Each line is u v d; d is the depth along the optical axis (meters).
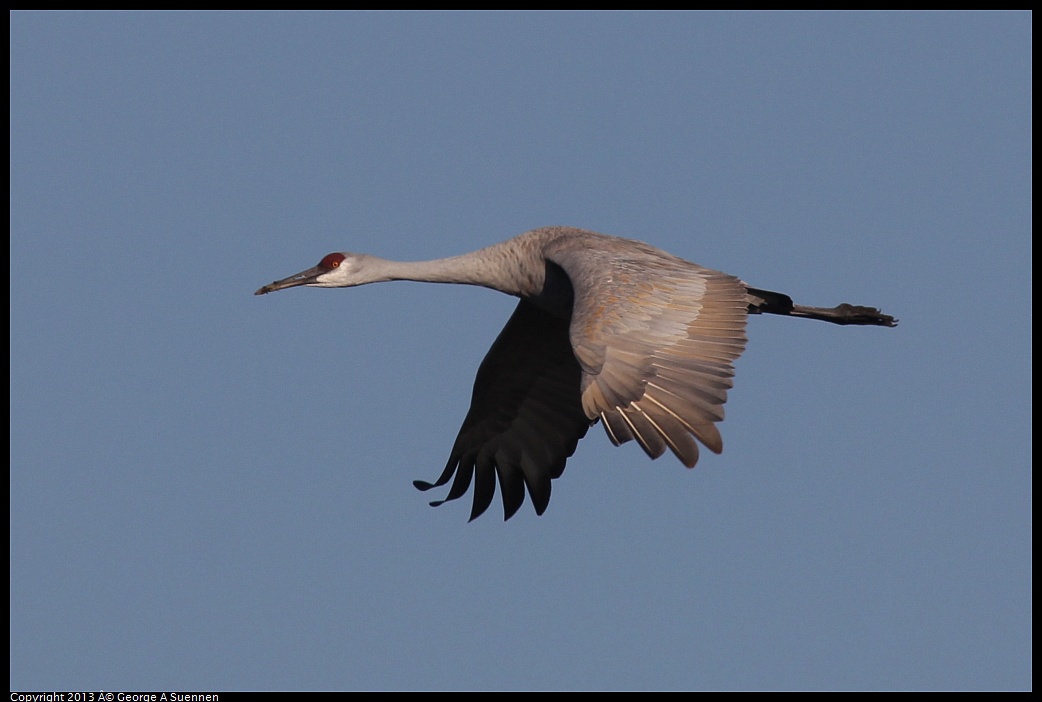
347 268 17.83
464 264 16.94
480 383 18.16
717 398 13.23
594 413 13.30
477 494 18.39
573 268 15.21
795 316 17.50
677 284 14.45
